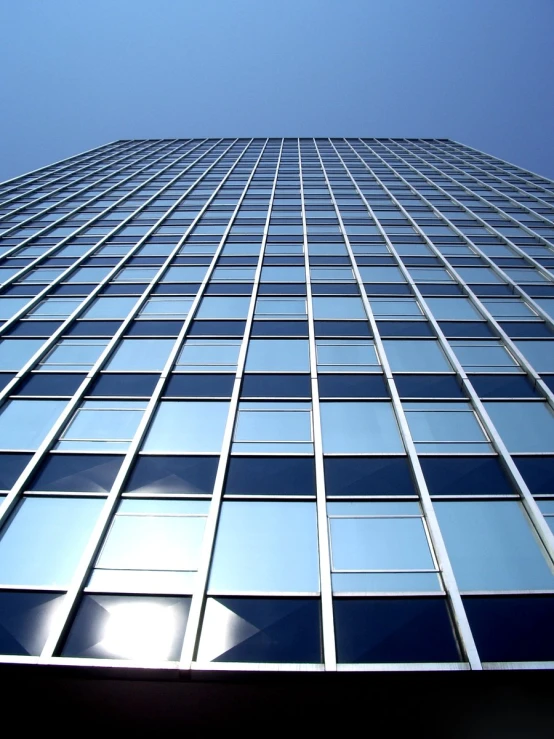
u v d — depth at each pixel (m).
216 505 9.35
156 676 6.89
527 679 6.86
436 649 7.11
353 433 11.30
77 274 20.78
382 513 9.26
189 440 11.15
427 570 8.20
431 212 29.81
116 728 6.89
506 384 13.04
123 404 12.43
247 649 7.14
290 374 13.65
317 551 8.53
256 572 8.17
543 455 10.50
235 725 6.88
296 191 35.38
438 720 6.88
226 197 33.78
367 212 29.75
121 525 9.02
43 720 6.92
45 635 7.27
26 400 12.57
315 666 6.91
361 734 6.83
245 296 18.44
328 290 18.86
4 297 18.58
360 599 7.75
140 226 27.31
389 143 61.56
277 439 11.19
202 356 14.62
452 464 10.34
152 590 7.90
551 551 8.32
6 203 32.78
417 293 18.44
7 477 10.07
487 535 8.72
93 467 10.35
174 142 62.59
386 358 14.27
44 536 8.76
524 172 42.59
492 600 7.66
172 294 18.72
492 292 18.45
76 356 14.62
